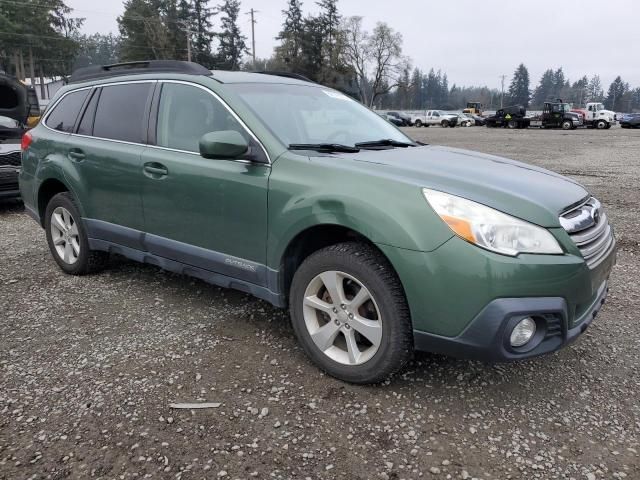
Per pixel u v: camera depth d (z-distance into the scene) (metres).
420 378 3.11
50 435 2.57
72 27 62.88
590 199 3.24
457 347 2.64
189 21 68.19
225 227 3.41
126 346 3.47
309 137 3.53
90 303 4.20
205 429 2.63
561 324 2.64
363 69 77.12
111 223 4.25
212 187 3.42
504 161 3.69
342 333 3.03
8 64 59.72
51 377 3.09
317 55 72.94
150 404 2.83
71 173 4.46
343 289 3.02
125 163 3.99
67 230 4.78
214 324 3.81
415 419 2.73
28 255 5.52
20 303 4.18
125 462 2.40
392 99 102.94
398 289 2.77
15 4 57.25
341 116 4.04
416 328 2.72
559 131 37.28
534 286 2.52
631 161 14.92
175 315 3.97
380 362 2.86
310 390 2.98
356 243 2.95
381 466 2.39
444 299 2.60
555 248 2.61
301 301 3.15
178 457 2.43
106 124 4.32
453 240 2.57
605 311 4.12
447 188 2.73
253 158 3.28
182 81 3.83
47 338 3.58
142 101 4.06
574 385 3.07
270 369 3.20
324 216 2.90
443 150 3.85
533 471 2.37
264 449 2.49
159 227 3.84
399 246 2.66
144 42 66.12
